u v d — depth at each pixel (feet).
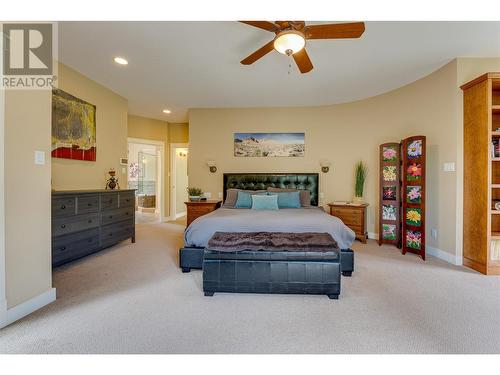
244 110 15.93
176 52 9.16
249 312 6.03
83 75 11.23
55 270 8.82
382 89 12.85
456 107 9.63
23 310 5.74
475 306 6.27
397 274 8.48
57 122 9.95
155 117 18.99
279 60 9.73
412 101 11.91
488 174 8.39
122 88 12.84
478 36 7.99
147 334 5.15
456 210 9.63
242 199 12.84
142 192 28.19
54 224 8.17
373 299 6.67
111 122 13.23
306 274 6.73
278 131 15.74
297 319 5.72
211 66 10.28
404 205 11.00
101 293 7.01
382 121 13.50
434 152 10.77
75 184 11.00
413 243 10.87
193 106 15.87
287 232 8.39
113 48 8.88
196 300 6.65
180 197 23.34
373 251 11.34
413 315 5.86
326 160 15.20
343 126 14.93
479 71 9.50
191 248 8.66
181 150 23.45
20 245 5.70
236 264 6.85
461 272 8.66
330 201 15.23
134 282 7.80
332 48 8.73
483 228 8.55
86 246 9.56
